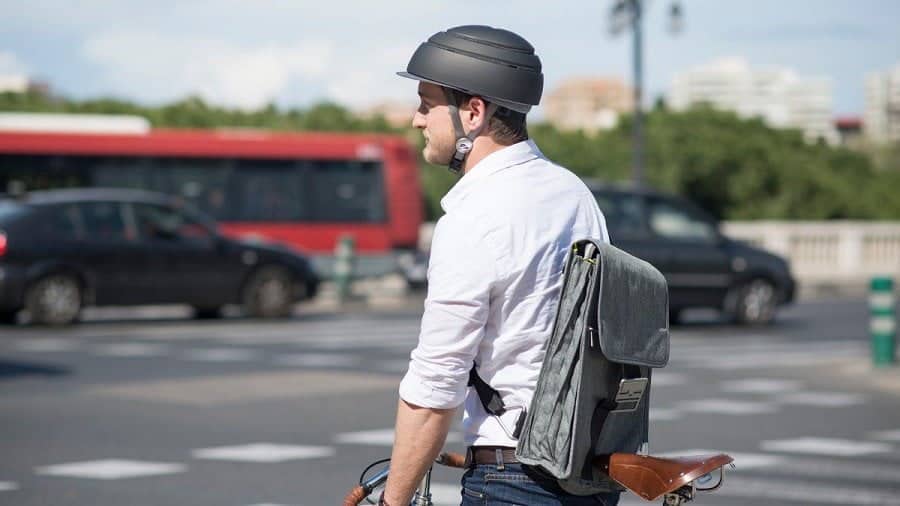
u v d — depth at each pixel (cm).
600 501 673
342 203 6669
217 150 6406
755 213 12175
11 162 6038
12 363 3158
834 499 1712
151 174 6266
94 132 6188
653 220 4362
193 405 2497
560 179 688
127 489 1698
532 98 688
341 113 12150
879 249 7912
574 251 654
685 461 639
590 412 648
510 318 662
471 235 659
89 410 2420
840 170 13900
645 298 667
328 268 6319
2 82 12525
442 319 654
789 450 2100
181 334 3988
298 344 3703
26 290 4100
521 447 650
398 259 6606
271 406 2494
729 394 2798
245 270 4497
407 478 665
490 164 682
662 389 2866
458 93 686
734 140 12512
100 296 4216
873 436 2262
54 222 4162
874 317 3331
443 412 659
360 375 2978
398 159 6781
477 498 675
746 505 1664
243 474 1814
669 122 12962
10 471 1822
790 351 3750
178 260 4350
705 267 4434
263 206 6500
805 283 6856
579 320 648
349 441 2108
